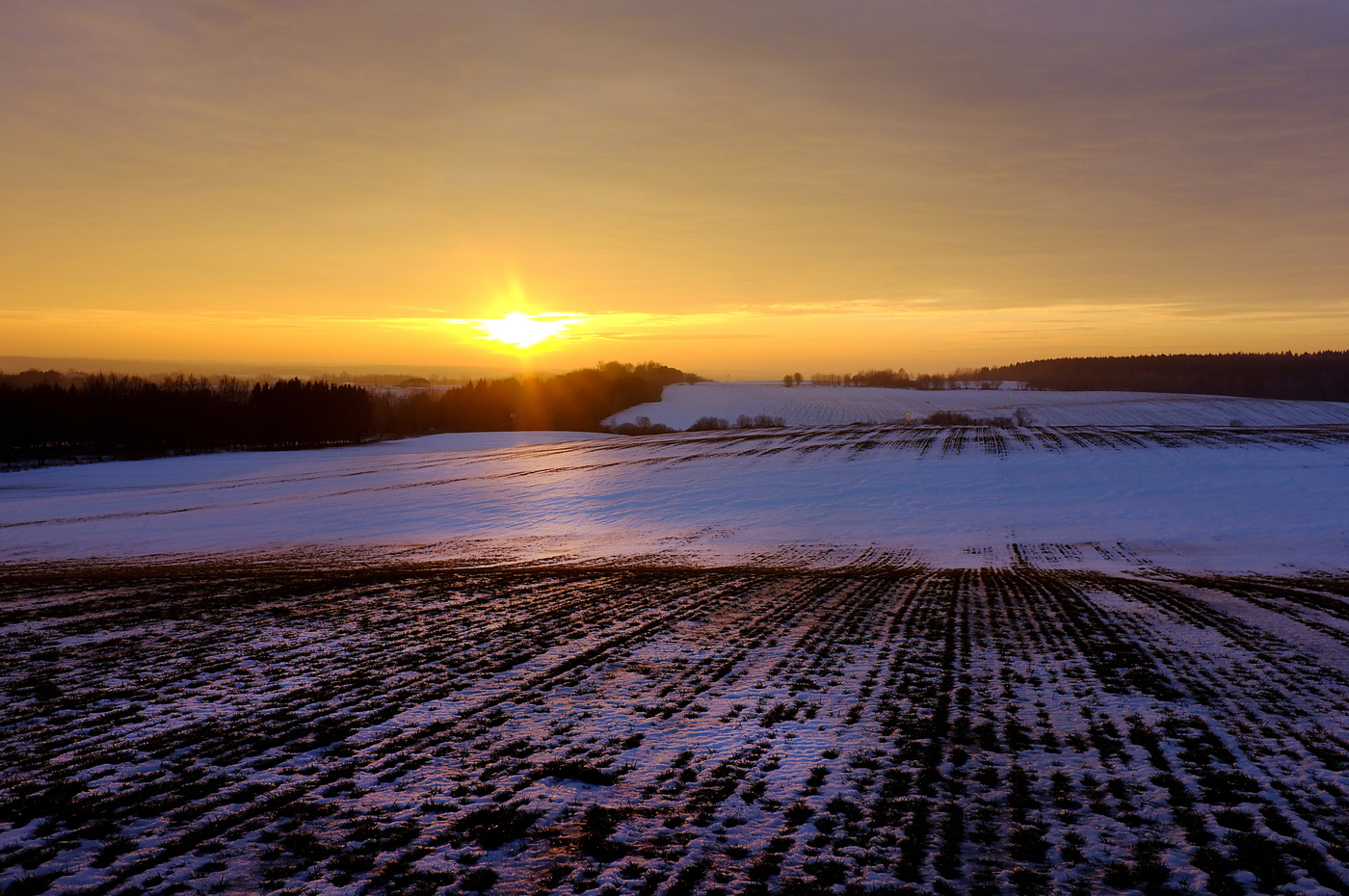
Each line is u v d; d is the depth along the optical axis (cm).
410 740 1020
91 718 1109
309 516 4472
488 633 1658
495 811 800
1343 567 2716
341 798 840
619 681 1300
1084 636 1633
